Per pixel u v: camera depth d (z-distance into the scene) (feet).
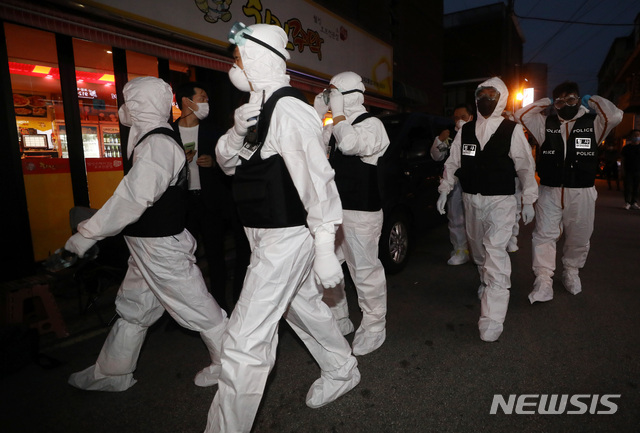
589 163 10.48
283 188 5.19
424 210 15.07
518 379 7.48
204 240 9.65
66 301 11.27
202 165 9.03
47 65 12.99
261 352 5.16
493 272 9.06
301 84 20.44
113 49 13.17
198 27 13.85
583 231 11.07
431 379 7.55
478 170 9.23
